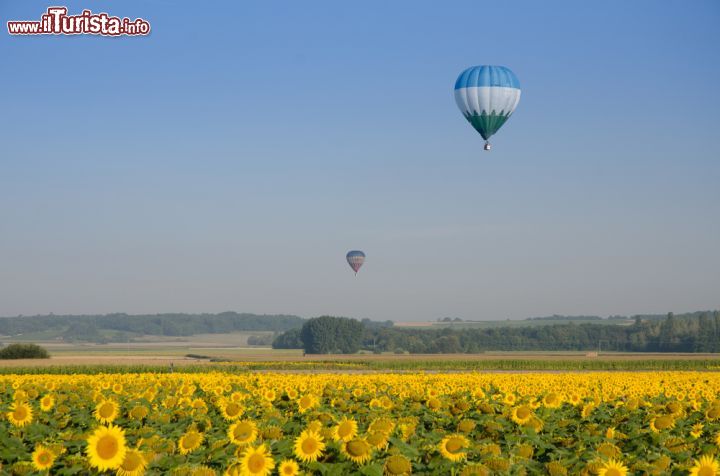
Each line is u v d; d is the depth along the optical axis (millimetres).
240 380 31281
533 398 19828
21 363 87562
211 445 11867
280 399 20141
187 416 16594
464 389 26734
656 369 91875
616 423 17172
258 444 11352
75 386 27016
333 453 10656
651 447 13312
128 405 19016
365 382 30672
